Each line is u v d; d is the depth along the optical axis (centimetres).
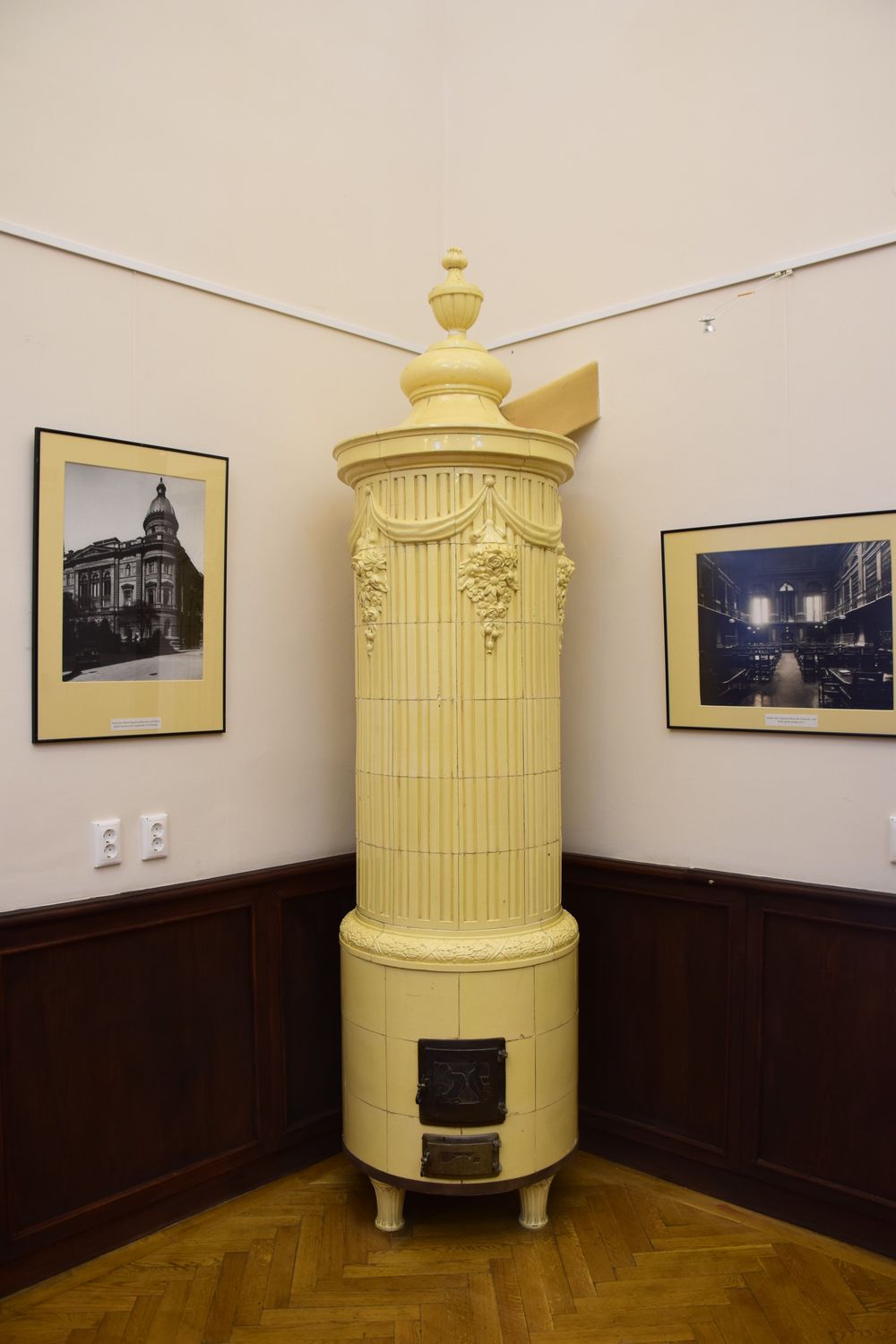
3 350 200
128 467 219
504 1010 213
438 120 298
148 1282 206
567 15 268
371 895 225
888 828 216
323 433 263
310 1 259
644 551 255
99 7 215
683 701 246
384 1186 224
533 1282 206
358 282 273
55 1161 207
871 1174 215
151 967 223
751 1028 232
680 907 246
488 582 211
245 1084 242
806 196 225
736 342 237
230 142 242
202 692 234
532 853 221
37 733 204
